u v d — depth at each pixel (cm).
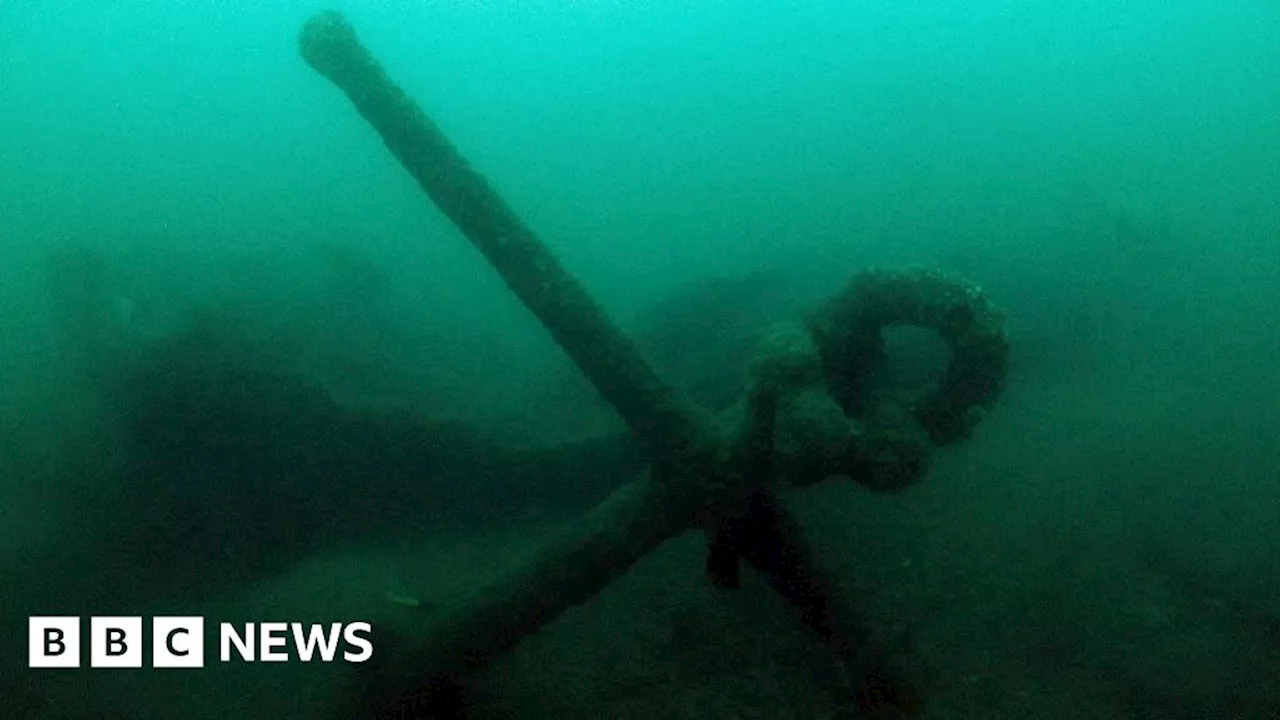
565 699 480
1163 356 919
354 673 517
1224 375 847
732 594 559
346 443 667
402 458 671
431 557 649
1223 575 548
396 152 408
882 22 3666
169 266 931
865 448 362
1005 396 846
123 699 515
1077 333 971
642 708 467
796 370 375
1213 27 3312
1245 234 1305
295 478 662
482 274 1455
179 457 658
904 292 412
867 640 454
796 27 3756
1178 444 720
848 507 654
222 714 500
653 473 437
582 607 559
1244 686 454
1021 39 3522
